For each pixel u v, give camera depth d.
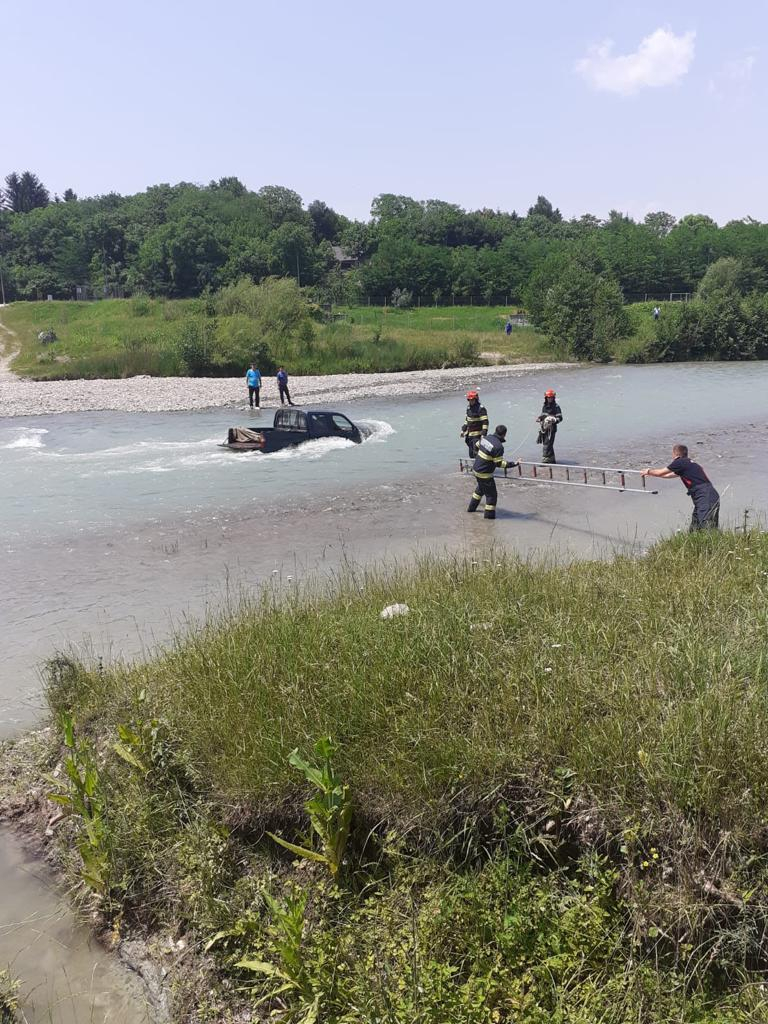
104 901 4.70
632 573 7.96
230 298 50.03
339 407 29.84
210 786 4.99
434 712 4.84
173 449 20.98
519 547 11.37
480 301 112.31
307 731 4.91
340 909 4.18
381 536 12.44
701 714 4.30
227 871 4.55
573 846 4.06
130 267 120.56
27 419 27.23
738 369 47.44
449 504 14.65
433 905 3.96
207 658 6.30
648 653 5.29
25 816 5.58
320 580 9.92
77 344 51.66
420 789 4.33
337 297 106.19
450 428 24.55
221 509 14.56
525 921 3.78
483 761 4.33
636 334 56.31
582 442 21.45
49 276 121.00
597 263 82.62
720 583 7.30
